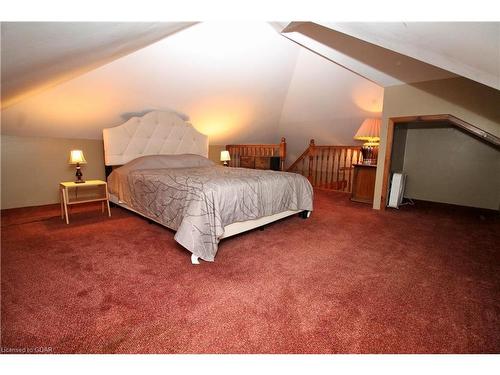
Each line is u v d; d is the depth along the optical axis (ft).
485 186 13.11
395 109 11.49
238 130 18.44
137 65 10.26
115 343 4.00
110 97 11.19
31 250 7.34
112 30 4.87
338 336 4.19
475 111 9.46
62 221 10.16
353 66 10.36
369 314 4.73
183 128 14.75
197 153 15.84
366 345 4.01
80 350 3.86
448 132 13.92
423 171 14.94
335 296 5.29
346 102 15.17
